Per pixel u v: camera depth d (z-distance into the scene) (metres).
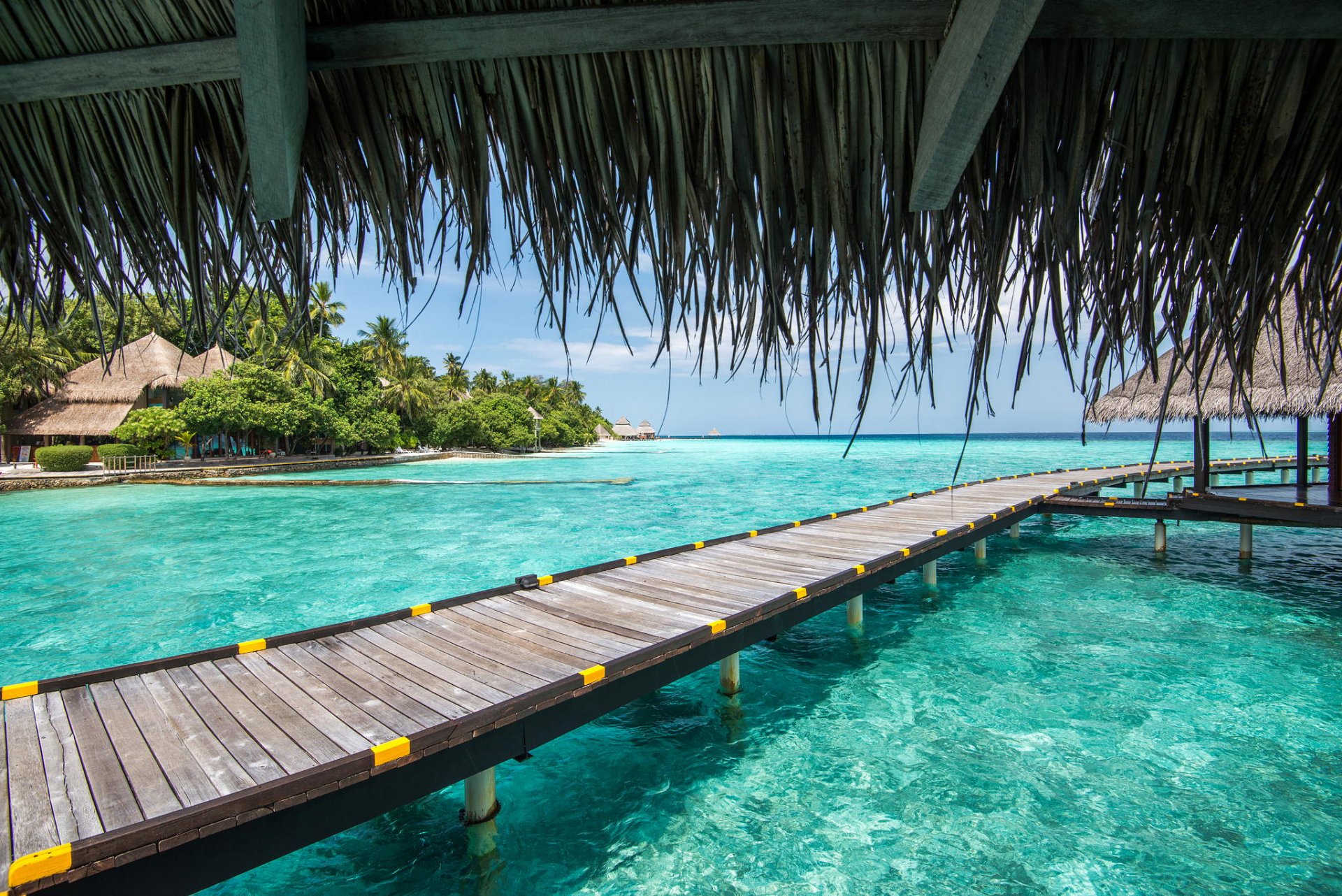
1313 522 7.84
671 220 1.13
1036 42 0.99
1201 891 3.17
